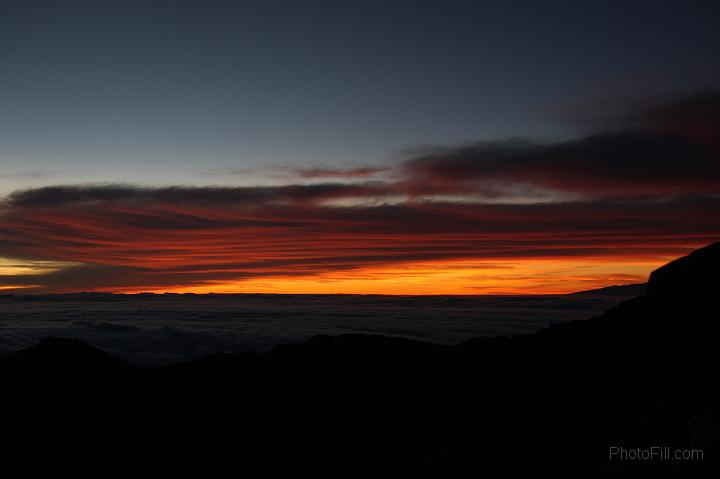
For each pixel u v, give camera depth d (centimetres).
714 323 1622
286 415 8250
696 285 1822
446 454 2042
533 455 1564
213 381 9700
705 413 1164
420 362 9294
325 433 7475
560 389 1972
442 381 6731
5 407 9281
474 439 2083
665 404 1277
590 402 1677
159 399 9400
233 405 8825
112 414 9088
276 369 9775
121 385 10100
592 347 2219
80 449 8012
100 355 11444
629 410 1493
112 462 7650
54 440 8312
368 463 6147
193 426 8425
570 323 3556
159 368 10781
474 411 3416
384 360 9481
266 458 7269
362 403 7962
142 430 8481
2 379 10238
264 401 8794
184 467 7425
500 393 3055
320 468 6544
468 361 6606
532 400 2138
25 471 7531
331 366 9462
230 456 7469
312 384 9031
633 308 2359
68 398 9519
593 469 1250
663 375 1570
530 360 3297
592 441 1425
